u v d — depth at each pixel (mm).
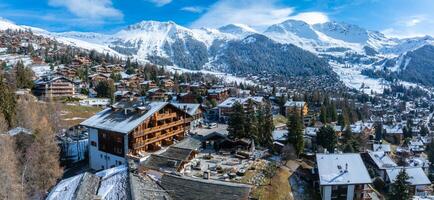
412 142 149625
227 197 26812
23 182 49781
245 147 76062
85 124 69562
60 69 192500
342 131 127500
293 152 75688
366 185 64188
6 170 45312
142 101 74750
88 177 28438
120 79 192125
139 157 58875
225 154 71750
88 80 175750
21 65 141125
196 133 87000
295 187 62125
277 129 106375
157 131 71000
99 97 142875
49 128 67188
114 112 72812
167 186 27641
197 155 70250
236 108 78625
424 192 80688
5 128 63219
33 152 55344
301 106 146375
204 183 28141
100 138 68312
